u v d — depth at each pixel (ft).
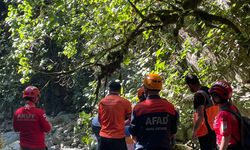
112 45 26.96
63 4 28.22
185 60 31.48
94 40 28.40
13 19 28.58
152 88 17.07
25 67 27.02
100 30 28.27
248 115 27.78
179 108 30.07
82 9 29.22
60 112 59.72
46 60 46.29
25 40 27.86
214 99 16.12
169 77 29.01
